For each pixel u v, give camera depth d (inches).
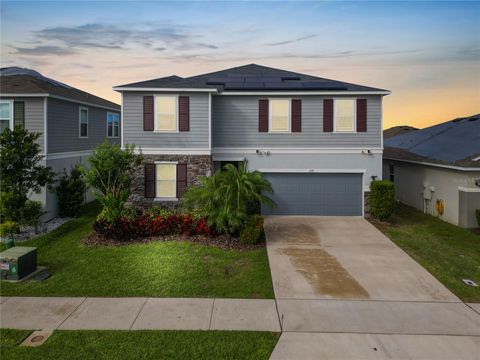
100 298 340.2
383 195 641.6
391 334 279.9
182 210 605.9
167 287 363.9
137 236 517.0
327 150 684.7
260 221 500.7
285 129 688.4
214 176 518.0
